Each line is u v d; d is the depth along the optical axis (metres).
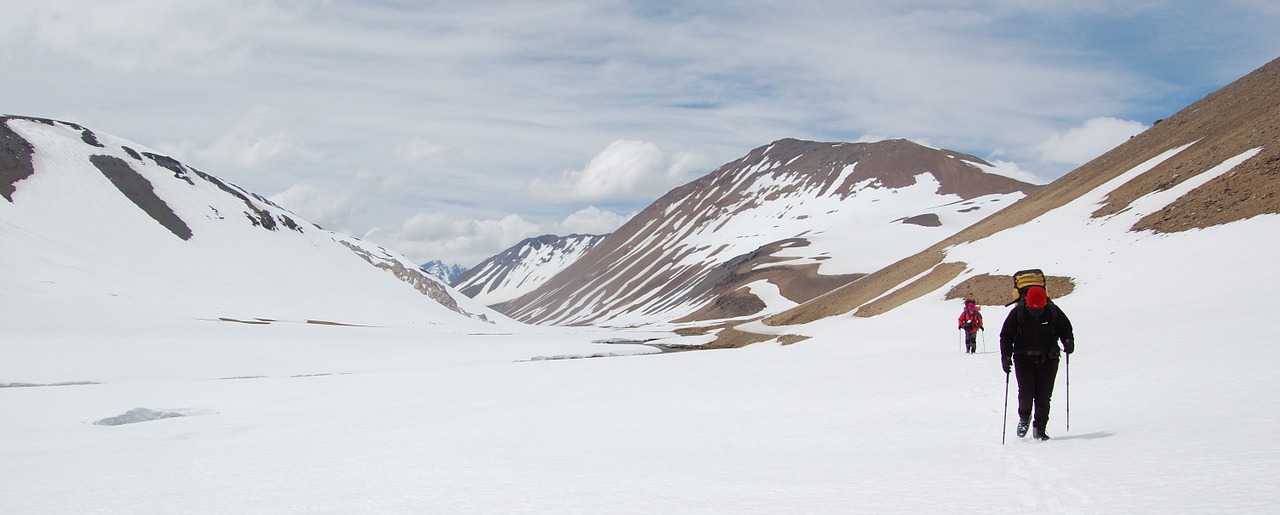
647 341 87.31
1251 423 9.18
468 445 16.73
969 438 11.95
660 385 29.84
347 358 62.75
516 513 9.02
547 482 11.15
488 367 48.44
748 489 9.32
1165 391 13.12
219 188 160.12
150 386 42.50
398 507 9.95
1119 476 7.53
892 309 61.56
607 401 25.19
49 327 70.19
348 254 169.75
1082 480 7.57
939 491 7.97
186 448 20.28
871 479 9.12
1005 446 10.46
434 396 32.56
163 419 31.80
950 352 33.34
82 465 17.50
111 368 52.16
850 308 77.00
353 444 18.41
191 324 80.75
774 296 167.25
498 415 23.44
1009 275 51.78
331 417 27.75
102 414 33.91
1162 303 32.38
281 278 131.62
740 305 165.38
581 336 99.81
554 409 23.92
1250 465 7.16
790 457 12.16
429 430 20.52
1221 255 35.94
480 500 10.04
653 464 12.44
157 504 11.48
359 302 134.50
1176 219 45.12
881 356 35.50
